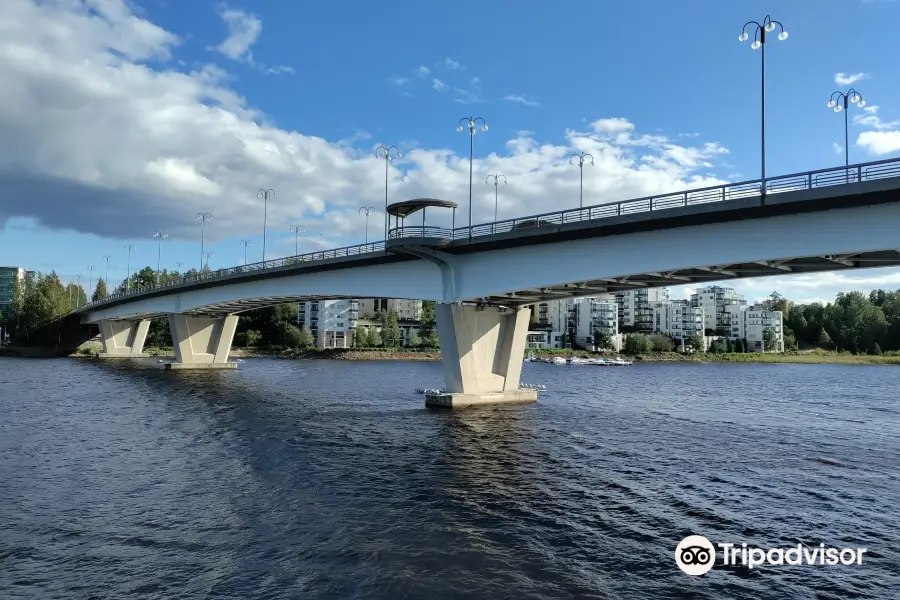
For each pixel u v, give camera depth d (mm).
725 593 16172
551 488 25562
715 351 190375
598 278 36438
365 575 16484
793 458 33562
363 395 60250
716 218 30141
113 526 20109
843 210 26391
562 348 186125
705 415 51875
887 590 16688
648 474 28562
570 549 18781
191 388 65250
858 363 175500
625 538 19891
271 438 35469
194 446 33125
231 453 31344
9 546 18234
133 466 28406
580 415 47562
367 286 55281
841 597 16219
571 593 15773
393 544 18766
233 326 98312
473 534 19797
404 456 30906
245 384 71562
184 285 84000
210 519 20875
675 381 95000
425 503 22984
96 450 31953
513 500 23641
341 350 154500
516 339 52500
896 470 30984
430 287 49438
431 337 173125
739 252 29844
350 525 20406
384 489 24797
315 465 28766
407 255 49188
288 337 161625
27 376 77312
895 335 190250
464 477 26938
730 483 27453
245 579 16172
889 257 28734
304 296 68000
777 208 27844
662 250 33125
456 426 40375
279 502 22859
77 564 17047
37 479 25859
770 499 25062
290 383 74188
